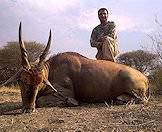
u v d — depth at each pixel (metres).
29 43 7.57
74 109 2.54
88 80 2.78
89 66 2.82
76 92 2.81
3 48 7.72
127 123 1.94
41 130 1.84
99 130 1.80
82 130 1.80
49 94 2.69
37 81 2.42
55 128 1.85
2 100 3.32
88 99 2.82
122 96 2.79
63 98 2.71
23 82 2.41
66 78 2.76
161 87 3.41
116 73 2.82
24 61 2.43
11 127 1.94
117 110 2.36
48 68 2.78
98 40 3.21
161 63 3.63
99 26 3.30
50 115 2.28
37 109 2.54
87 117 2.16
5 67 7.48
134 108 2.38
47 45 2.50
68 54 2.88
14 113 2.40
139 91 2.79
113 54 3.19
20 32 2.43
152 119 2.00
